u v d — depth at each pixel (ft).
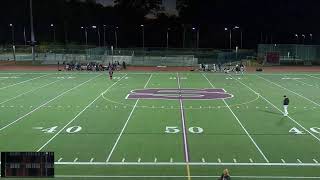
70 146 61.67
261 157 56.29
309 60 236.22
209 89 124.16
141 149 60.03
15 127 73.97
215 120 79.77
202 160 54.90
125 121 78.84
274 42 405.59
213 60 225.97
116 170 51.03
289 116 83.61
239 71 187.73
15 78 154.81
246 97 107.96
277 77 162.40
